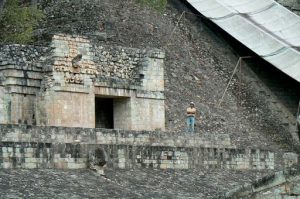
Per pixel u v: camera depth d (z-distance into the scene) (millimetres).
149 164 40750
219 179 41562
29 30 55719
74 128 39250
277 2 72500
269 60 61094
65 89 44156
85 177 35688
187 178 40281
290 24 66938
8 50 43469
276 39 63938
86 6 62406
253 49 62906
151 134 42812
